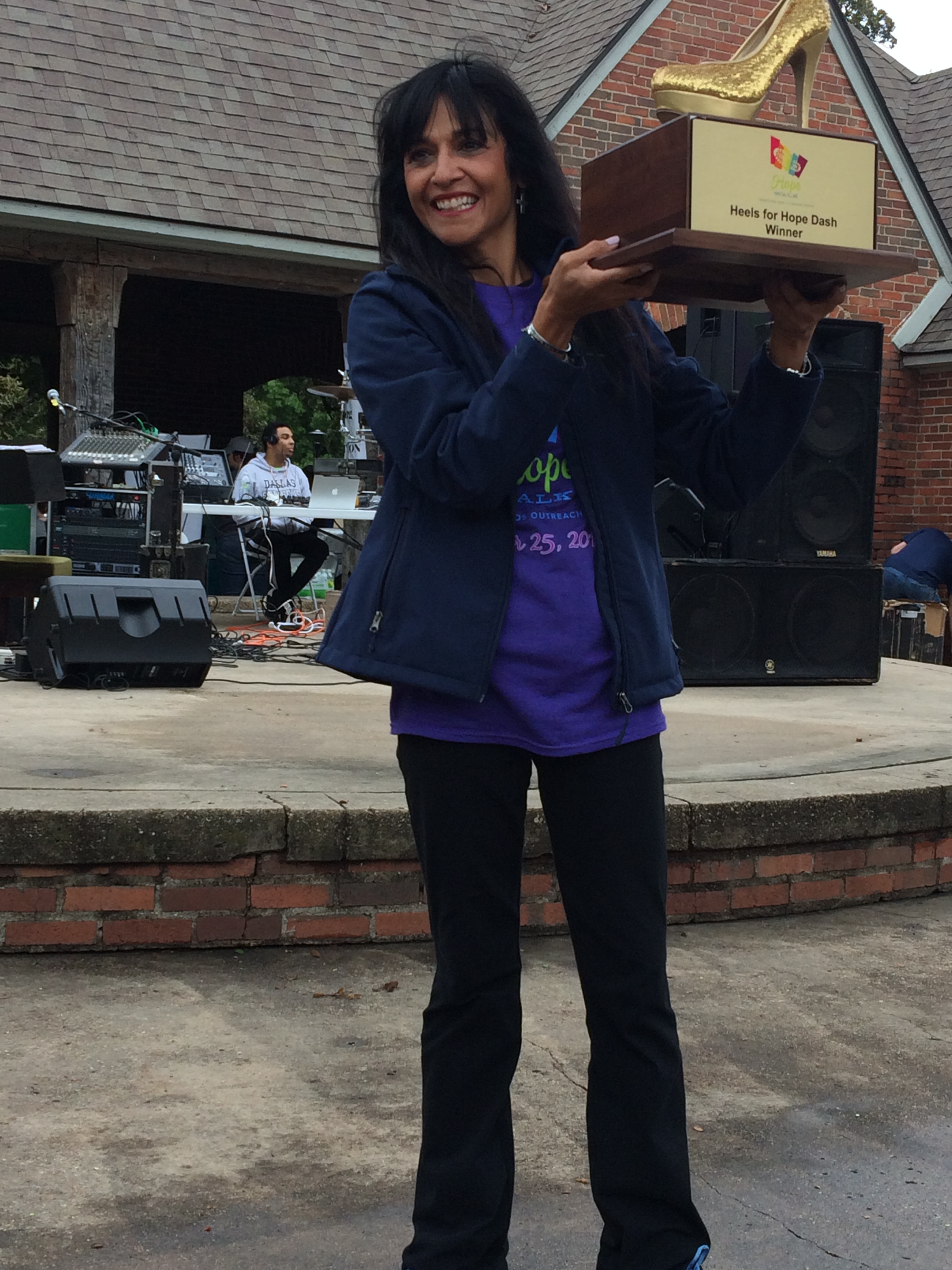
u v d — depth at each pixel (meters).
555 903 3.71
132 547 8.57
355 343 1.83
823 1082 2.82
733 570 6.69
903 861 4.20
